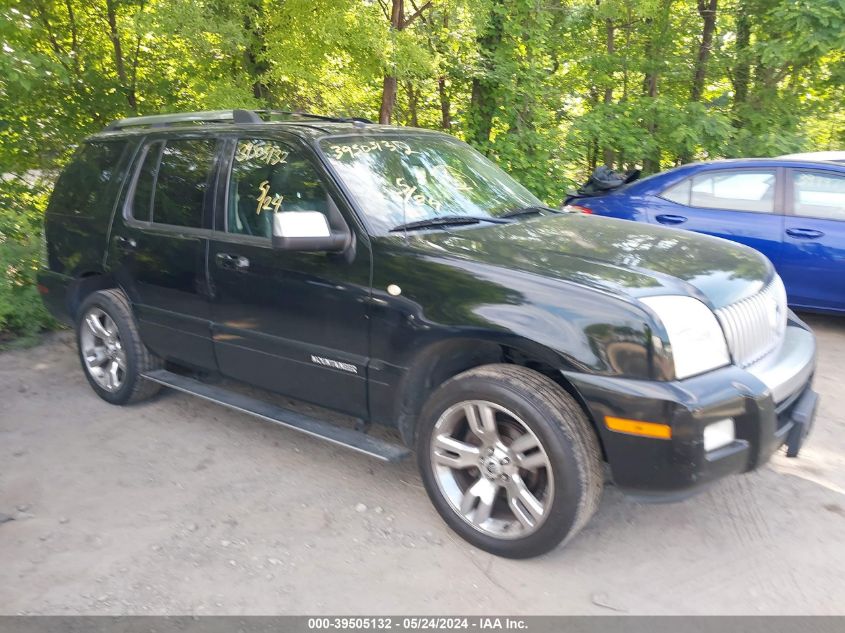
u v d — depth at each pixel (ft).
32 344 21.03
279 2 27.14
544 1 37.01
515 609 9.93
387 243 11.94
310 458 14.30
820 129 42.91
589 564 10.91
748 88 40.88
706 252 12.44
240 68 29.81
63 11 30.01
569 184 36.40
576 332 10.14
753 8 38.70
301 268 12.67
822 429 15.44
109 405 16.97
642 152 37.11
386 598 10.16
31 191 27.32
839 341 21.50
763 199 21.91
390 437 14.64
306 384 13.15
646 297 10.24
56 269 17.61
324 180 12.73
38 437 15.33
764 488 13.02
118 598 10.14
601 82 41.75
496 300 10.75
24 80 24.02
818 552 11.15
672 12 41.19
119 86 29.63
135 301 15.72
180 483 13.37
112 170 16.58
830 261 20.86
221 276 13.89
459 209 13.50
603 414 9.95
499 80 35.09
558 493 10.18
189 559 11.05
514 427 10.82
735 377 10.25
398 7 30.19
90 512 12.39
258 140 13.96
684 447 9.70
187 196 14.84
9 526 11.96
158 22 24.99
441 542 11.46
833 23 33.40
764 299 11.73
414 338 11.42
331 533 11.75
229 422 15.96
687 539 11.53
